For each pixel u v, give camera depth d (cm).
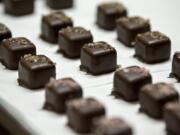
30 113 23
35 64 24
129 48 28
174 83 25
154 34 27
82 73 26
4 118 23
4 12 32
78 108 21
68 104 21
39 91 24
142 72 24
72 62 27
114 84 24
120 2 33
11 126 23
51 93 23
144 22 29
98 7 31
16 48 26
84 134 21
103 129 20
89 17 32
